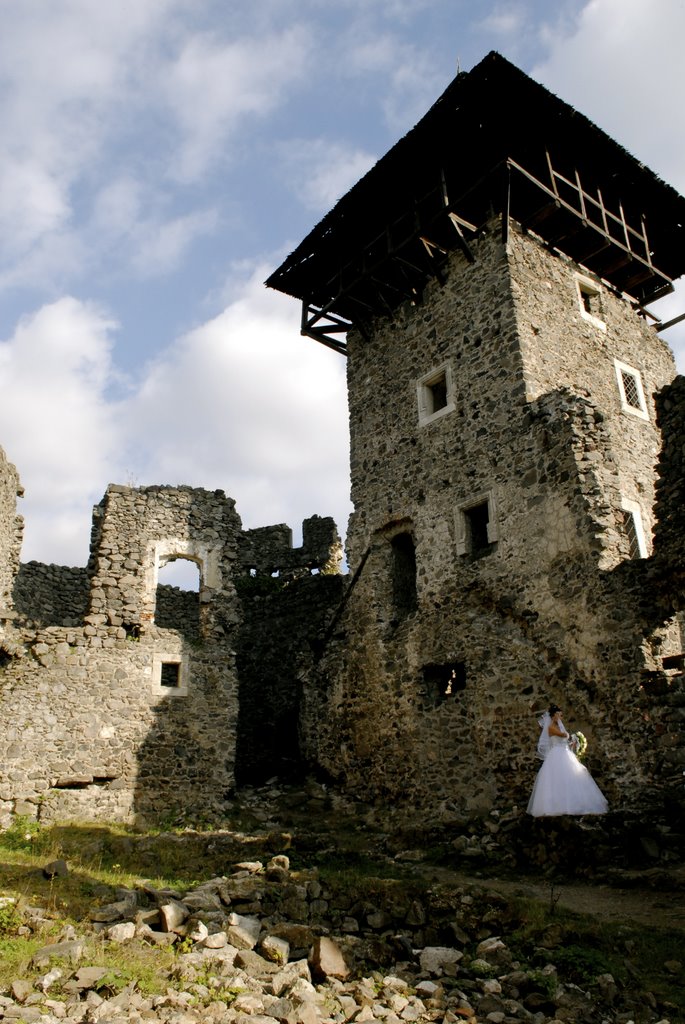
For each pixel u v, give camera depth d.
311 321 17.03
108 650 12.73
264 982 5.57
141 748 12.42
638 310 16.77
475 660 12.23
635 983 5.75
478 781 11.59
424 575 13.63
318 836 11.02
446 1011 5.33
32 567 16.81
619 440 14.48
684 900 7.58
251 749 16.48
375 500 15.16
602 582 10.66
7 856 8.86
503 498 12.57
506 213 13.87
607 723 10.08
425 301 15.34
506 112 13.30
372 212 15.43
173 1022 4.59
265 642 17.75
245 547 21.45
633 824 9.12
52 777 11.56
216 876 8.29
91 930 6.11
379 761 13.30
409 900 7.30
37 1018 4.43
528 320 13.57
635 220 16.19
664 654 10.20
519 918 6.90
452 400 14.09
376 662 14.00
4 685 11.80
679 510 10.01
